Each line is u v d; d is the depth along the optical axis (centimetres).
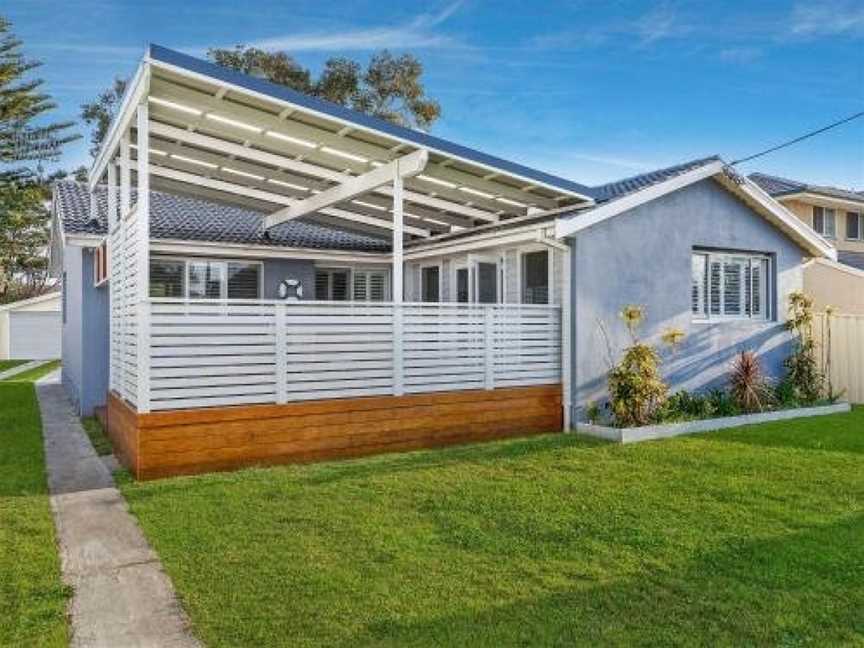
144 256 845
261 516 664
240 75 876
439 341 1062
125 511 693
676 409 1218
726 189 1378
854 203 2438
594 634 421
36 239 4225
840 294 1839
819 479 792
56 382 1955
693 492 741
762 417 1244
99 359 1334
